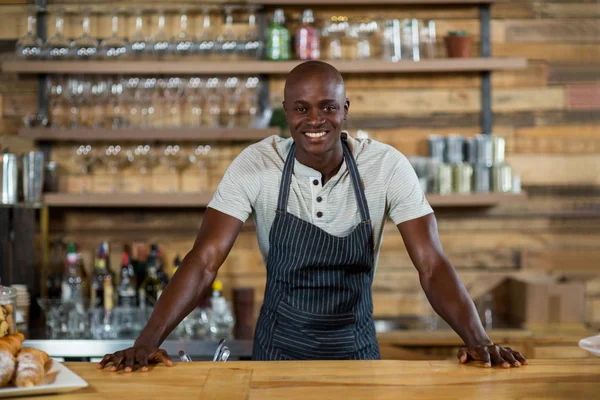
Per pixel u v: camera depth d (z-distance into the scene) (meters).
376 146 2.49
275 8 4.18
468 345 2.01
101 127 4.04
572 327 3.89
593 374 1.79
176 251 4.25
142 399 1.60
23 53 3.97
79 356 3.53
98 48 3.99
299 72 2.21
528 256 4.30
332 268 2.47
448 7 4.24
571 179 4.30
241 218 2.39
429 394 1.63
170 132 4.00
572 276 4.30
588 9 4.29
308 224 2.43
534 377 1.76
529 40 4.29
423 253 2.31
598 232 4.30
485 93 4.25
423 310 4.26
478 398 1.61
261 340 2.56
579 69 4.29
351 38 4.22
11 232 3.96
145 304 4.01
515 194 4.01
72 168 4.24
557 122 4.30
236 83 4.10
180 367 1.84
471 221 4.29
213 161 4.24
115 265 4.23
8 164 3.95
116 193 4.03
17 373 1.62
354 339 2.51
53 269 4.17
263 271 4.26
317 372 1.80
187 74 4.15
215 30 4.22
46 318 3.86
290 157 2.44
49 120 4.15
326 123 2.21
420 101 4.26
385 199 2.44
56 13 4.08
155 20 4.22
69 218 4.23
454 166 4.03
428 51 4.10
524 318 3.99
